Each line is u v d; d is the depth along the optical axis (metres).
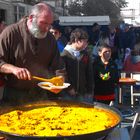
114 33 12.41
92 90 4.39
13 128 2.19
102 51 4.84
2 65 2.69
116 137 2.43
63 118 2.42
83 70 4.25
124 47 12.34
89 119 2.38
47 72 2.99
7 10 22.73
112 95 4.94
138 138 4.60
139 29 15.84
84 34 4.22
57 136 1.90
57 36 5.54
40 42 2.90
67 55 4.20
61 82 2.65
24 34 2.86
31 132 2.09
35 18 2.78
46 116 2.47
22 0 24.06
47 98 2.97
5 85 2.98
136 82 6.52
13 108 2.64
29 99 2.95
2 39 2.86
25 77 2.55
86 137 1.95
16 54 2.87
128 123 4.32
